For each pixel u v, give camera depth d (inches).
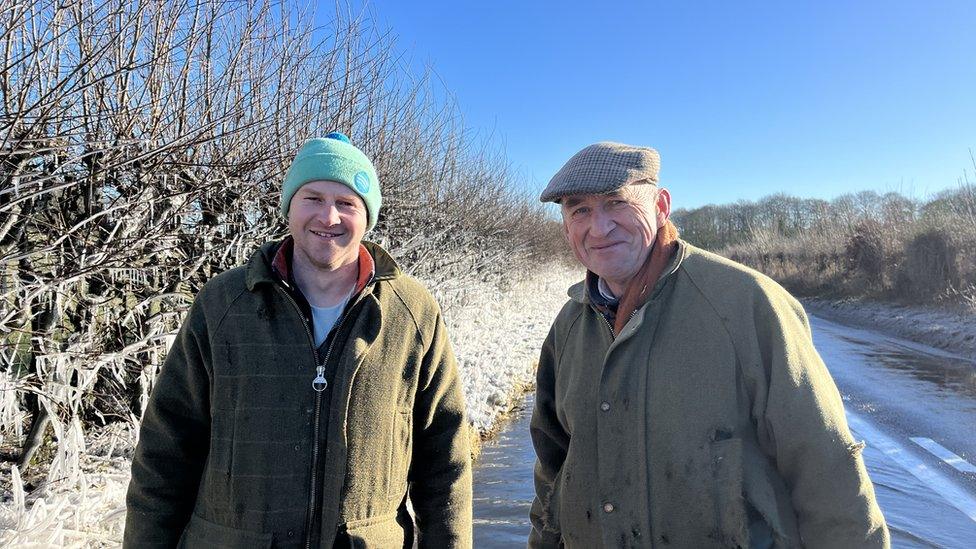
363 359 64.4
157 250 148.0
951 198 713.0
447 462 72.8
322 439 62.5
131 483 65.9
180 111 149.2
